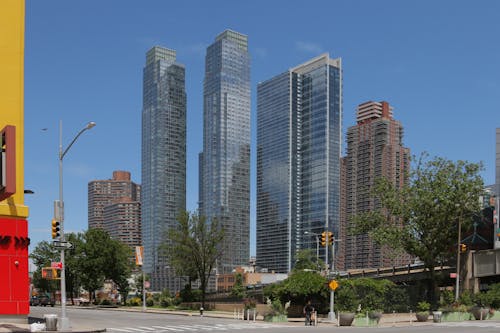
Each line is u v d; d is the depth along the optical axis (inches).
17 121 1370.6
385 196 2303.2
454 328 1256.8
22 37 1402.6
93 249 3257.9
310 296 1903.3
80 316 1953.7
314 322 1494.8
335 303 1856.5
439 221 2175.2
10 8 1391.5
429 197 2132.1
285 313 1660.9
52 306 3356.3
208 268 2802.7
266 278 5649.6
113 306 3275.1
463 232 2346.2
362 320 1449.3
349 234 2401.6
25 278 1334.9
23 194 1369.3
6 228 1325.0
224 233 2768.2
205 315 2026.3
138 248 2736.2
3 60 1366.9
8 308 1300.4
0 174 1181.1
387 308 1973.4
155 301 3722.9
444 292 2278.5
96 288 3560.5
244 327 1360.7
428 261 2235.5
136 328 1330.0
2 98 1355.8
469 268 2379.4
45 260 3981.3
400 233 2181.3
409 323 1550.2
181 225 2696.9
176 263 2687.0
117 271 3326.8
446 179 2166.6
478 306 1850.4
